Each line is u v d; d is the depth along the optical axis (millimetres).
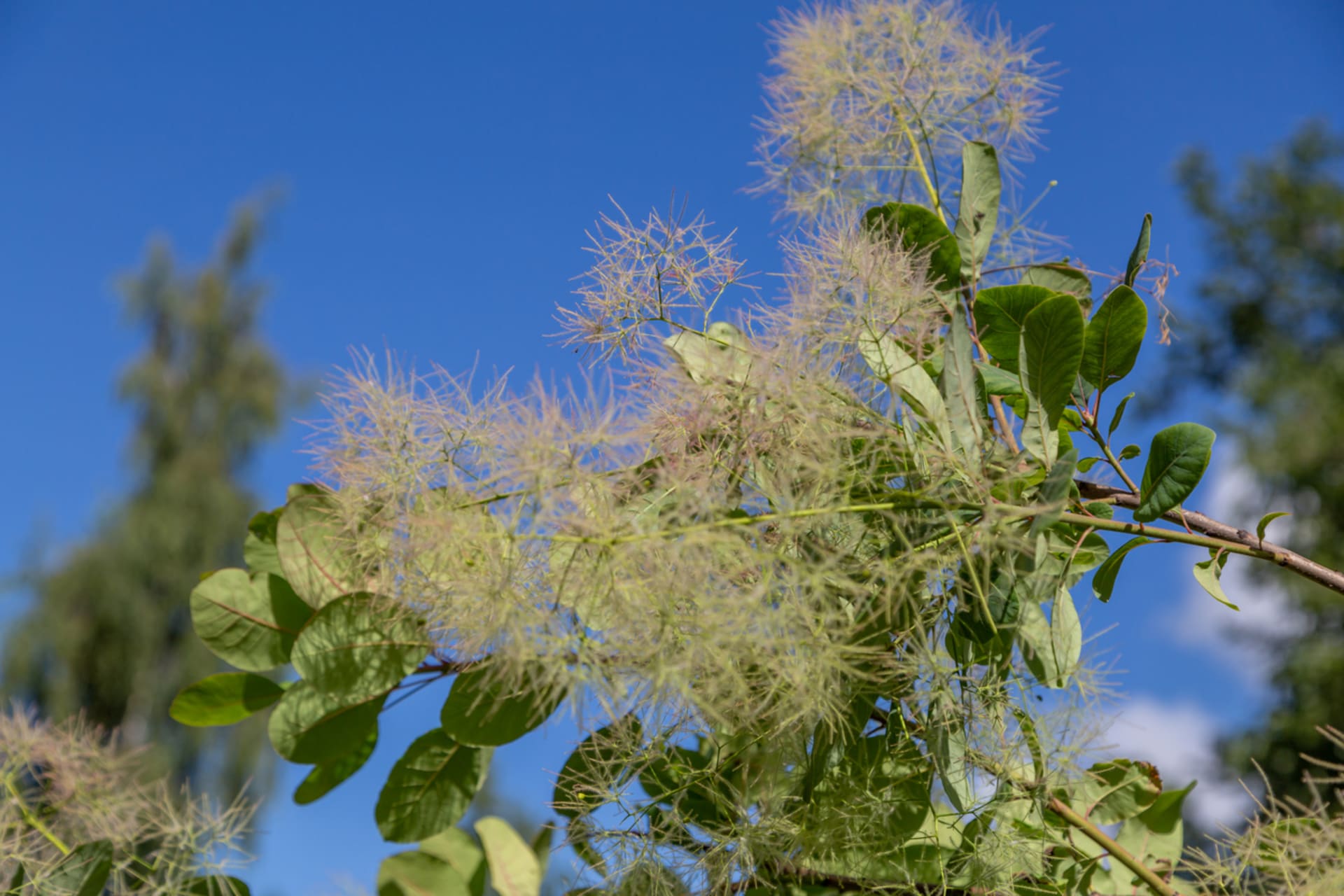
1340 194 7270
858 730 884
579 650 855
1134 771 951
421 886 962
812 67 1067
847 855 899
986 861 898
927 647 872
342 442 902
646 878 905
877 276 916
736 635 844
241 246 8328
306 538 903
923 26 1069
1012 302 966
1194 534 890
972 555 870
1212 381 7457
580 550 857
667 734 879
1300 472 5770
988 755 891
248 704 923
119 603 6570
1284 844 896
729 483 890
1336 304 7105
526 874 977
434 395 904
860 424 888
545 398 874
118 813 972
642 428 892
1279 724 4828
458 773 901
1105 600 921
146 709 6414
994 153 1021
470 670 869
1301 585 5328
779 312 906
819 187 1078
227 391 7797
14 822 962
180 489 7180
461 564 867
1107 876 950
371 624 885
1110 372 949
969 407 873
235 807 960
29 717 987
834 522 880
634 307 966
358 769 904
